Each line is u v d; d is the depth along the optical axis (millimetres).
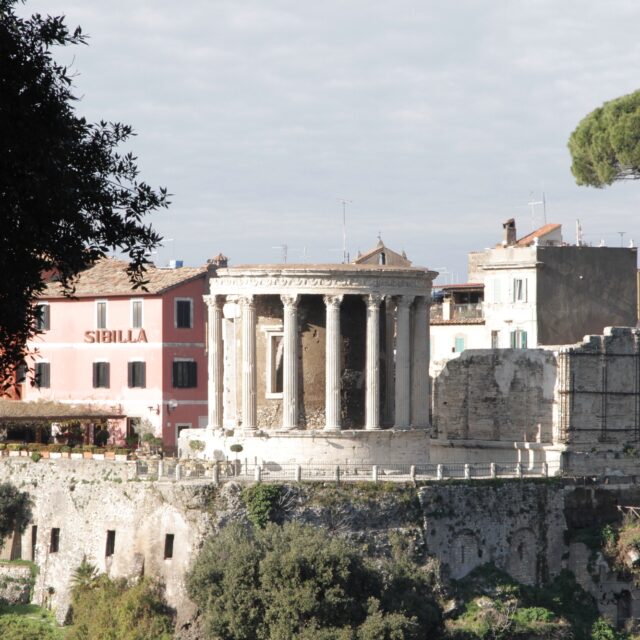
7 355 141125
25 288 138125
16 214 134250
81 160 140250
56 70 134875
